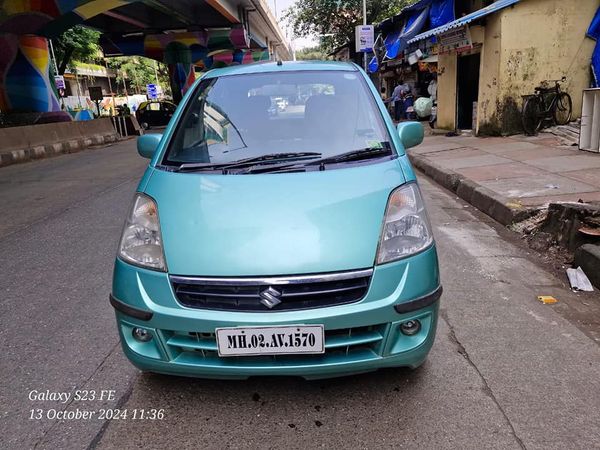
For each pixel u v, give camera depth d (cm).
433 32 1250
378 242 231
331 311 216
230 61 4009
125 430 235
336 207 242
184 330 222
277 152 296
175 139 312
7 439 231
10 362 297
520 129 1100
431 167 862
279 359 225
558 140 977
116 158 1268
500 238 516
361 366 227
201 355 231
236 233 231
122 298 236
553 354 289
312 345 216
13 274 447
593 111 808
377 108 324
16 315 361
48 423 241
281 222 234
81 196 782
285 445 222
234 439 226
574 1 1045
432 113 1470
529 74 1073
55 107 1775
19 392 267
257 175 268
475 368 276
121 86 5122
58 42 2503
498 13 1044
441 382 263
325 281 218
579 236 443
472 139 1135
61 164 1210
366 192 252
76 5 1486
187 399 255
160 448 223
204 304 222
